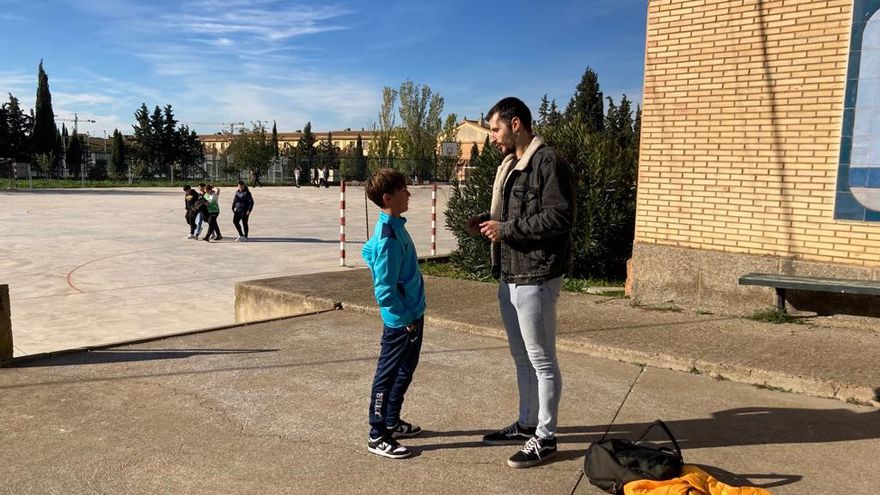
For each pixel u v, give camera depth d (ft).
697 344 16.71
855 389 13.32
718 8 20.02
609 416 12.84
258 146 176.04
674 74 21.11
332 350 17.72
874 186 17.79
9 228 63.41
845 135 18.07
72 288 34.68
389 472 10.61
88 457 11.13
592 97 101.86
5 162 158.10
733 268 20.31
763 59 19.31
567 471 10.57
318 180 152.15
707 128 20.56
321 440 11.88
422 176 160.97
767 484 10.04
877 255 17.92
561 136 30.50
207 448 11.51
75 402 13.74
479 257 32.01
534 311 10.31
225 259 45.29
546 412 10.71
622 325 18.88
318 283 27.22
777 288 19.39
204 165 211.41
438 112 195.11
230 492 9.96
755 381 14.51
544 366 10.62
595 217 29.19
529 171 10.17
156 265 42.47
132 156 206.28
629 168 30.17
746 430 12.06
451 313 20.86
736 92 19.90
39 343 24.13
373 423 11.24
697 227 21.01
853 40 17.71
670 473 9.42
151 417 12.94
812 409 13.04
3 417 12.89
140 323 27.35
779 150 19.27
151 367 16.17
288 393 14.35
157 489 10.03
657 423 10.11
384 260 10.71
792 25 18.72
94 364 16.40
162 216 78.89
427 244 54.95
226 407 13.50
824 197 18.63
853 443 11.47
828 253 18.70
